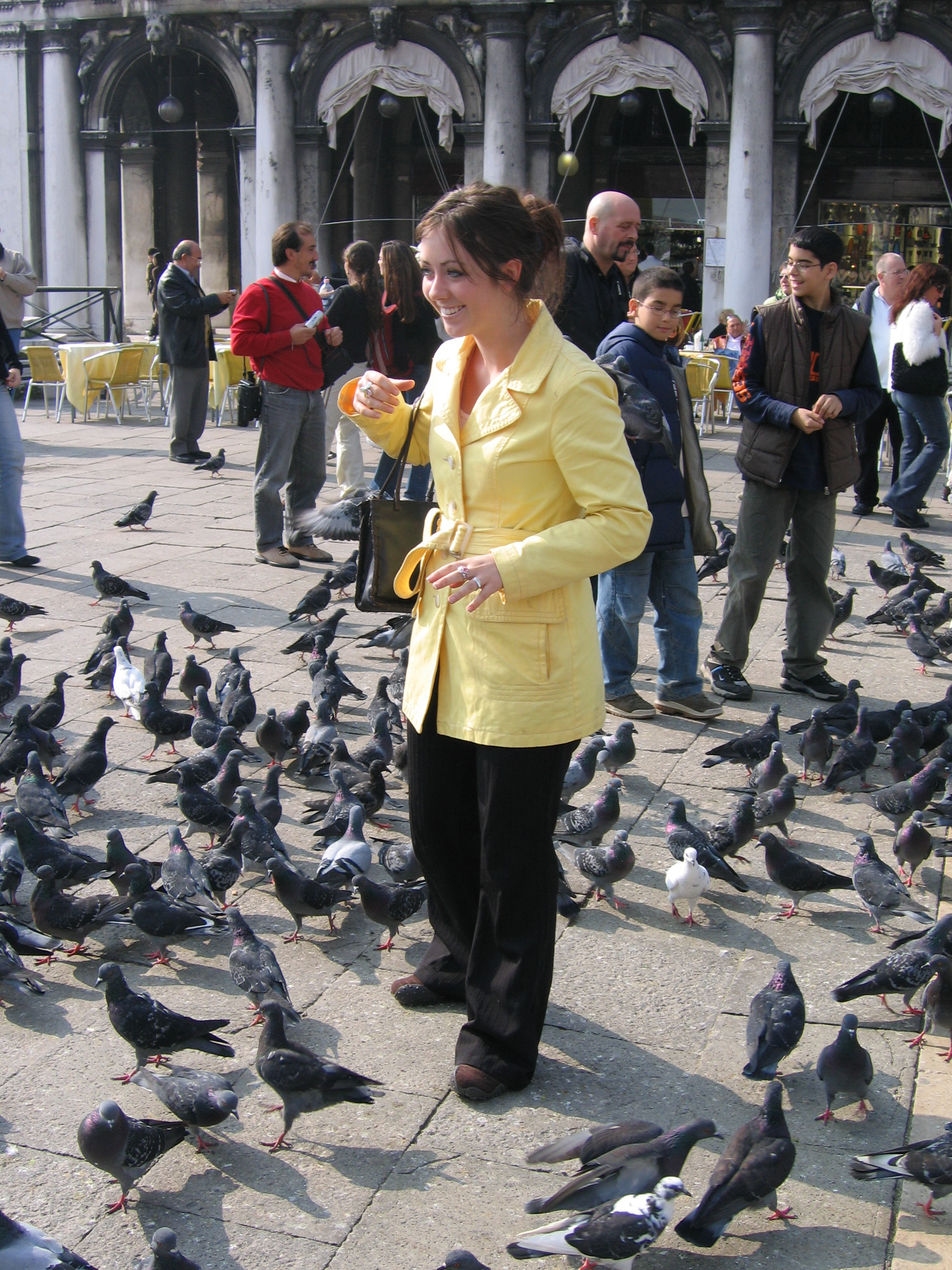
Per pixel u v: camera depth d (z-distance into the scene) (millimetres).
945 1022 4188
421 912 5164
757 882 5500
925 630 8797
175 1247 3178
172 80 30250
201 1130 3789
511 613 3602
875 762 6863
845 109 26922
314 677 7410
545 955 3877
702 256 28844
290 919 5137
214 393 18984
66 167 26578
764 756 6438
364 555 4066
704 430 17953
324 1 23859
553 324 3605
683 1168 3480
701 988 4594
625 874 5133
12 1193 3527
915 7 21406
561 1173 3621
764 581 7480
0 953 4449
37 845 5129
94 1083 4043
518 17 22953
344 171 30672
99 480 14414
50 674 8039
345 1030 4301
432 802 3990
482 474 3604
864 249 27500
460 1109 3879
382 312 11016
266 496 10523
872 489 13055
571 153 23484
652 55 22609
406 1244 3350
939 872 5613
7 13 26219
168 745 7012
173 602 9594
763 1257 3334
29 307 26859
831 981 4668
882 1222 3467
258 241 25203
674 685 7254
